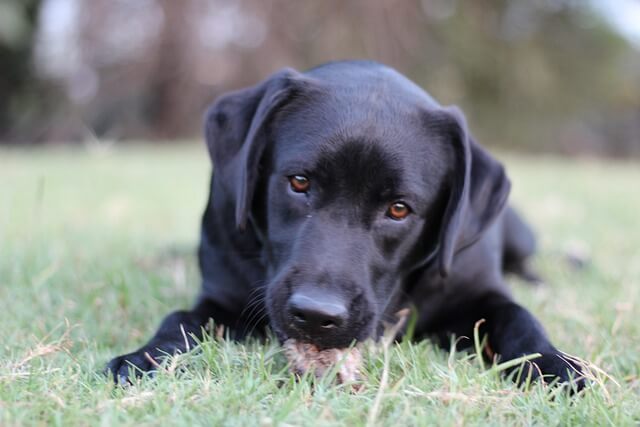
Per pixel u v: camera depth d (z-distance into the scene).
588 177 2.94
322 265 0.81
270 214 0.88
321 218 0.84
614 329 0.93
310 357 0.79
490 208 0.92
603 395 0.76
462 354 0.88
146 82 4.46
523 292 1.12
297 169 0.86
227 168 0.91
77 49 4.33
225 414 0.70
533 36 5.75
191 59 4.46
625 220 1.79
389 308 0.90
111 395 0.74
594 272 1.25
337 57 4.66
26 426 0.68
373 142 0.85
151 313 0.96
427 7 5.15
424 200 0.88
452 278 0.93
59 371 0.76
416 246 0.89
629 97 5.92
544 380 0.80
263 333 0.89
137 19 4.45
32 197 1.83
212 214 0.94
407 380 0.77
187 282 1.09
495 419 0.72
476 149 0.93
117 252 1.25
